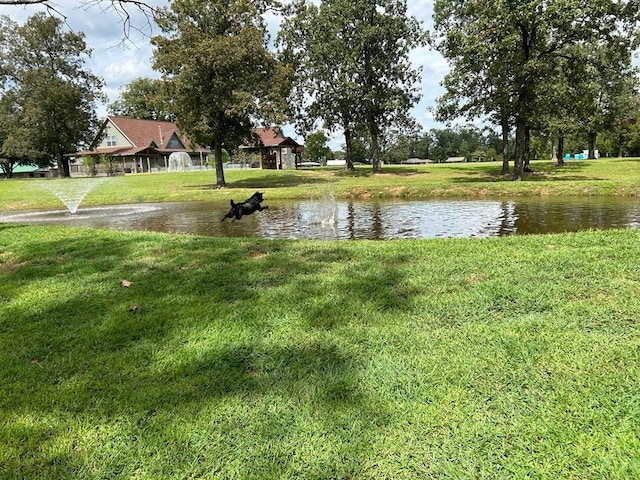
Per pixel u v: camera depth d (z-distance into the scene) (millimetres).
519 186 15117
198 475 1860
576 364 2514
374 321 3238
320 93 30016
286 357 2789
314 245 5867
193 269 4875
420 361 2641
